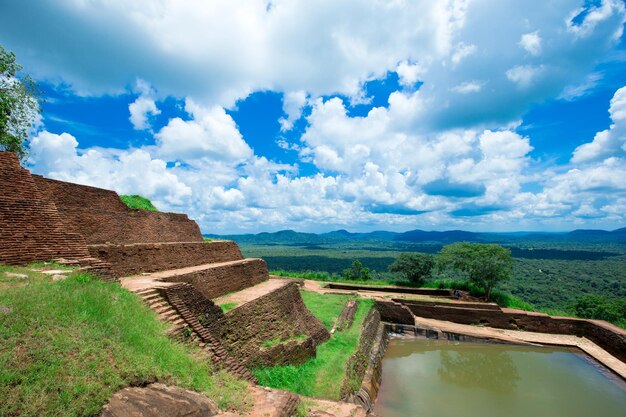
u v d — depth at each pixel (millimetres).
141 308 9273
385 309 32625
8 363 5227
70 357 5973
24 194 10828
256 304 16234
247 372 10836
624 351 25016
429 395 20000
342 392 13789
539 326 31547
